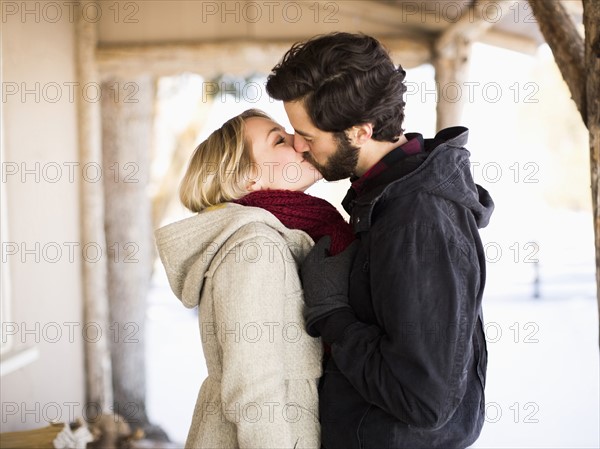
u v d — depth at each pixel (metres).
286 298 1.39
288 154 1.47
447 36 4.17
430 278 1.23
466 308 1.25
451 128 1.41
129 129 5.22
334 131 1.32
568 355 6.20
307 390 1.40
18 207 3.20
